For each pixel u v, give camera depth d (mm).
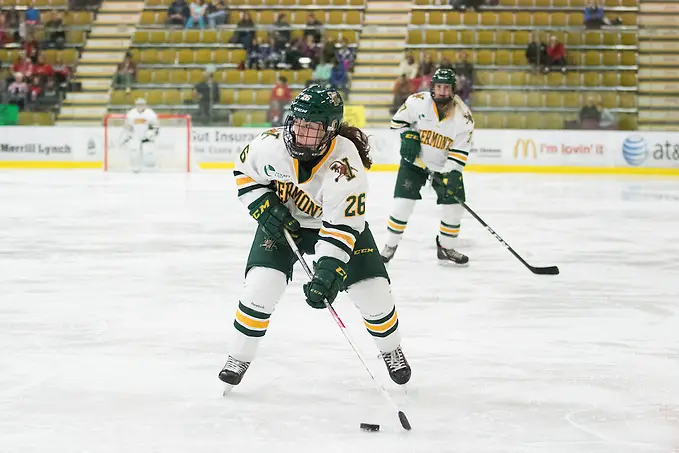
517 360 7273
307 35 35375
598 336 8164
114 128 31406
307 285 5543
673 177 29094
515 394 6305
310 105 5289
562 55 33688
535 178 28078
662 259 12734
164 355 7293
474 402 6105
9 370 6805
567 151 30484
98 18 39188
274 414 5777
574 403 6098
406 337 8078
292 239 5879
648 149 30172
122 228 15578
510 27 37344
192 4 37500
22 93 33531
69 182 25609
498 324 8633
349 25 38438
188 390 6305
